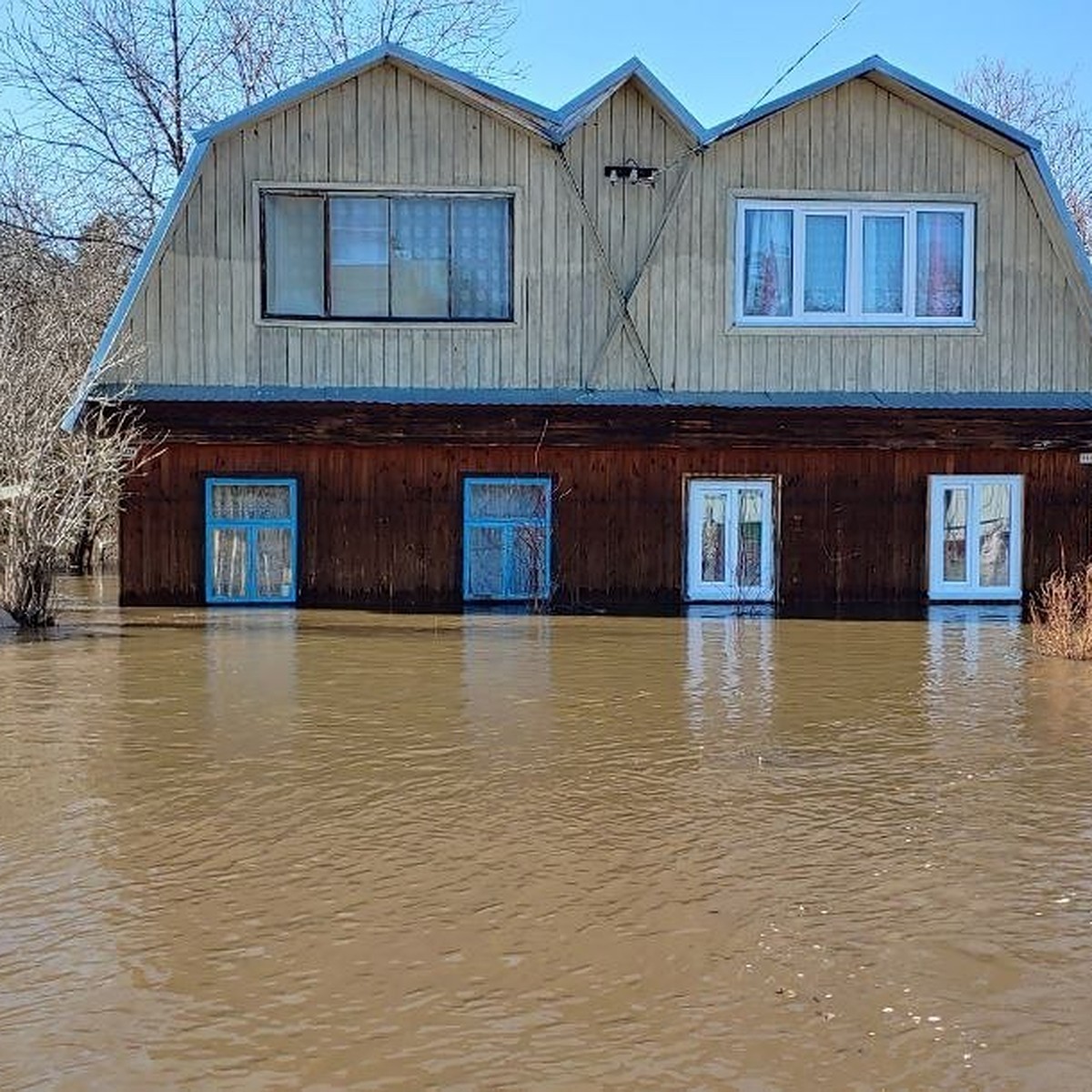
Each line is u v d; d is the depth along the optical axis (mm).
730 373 16672
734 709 9445
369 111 16266
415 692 10078
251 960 4711
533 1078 3875
